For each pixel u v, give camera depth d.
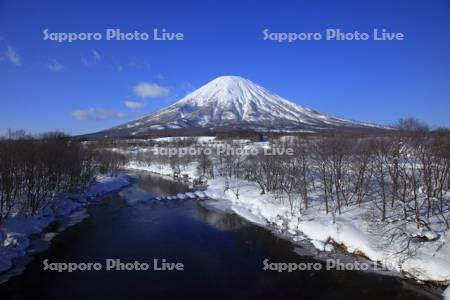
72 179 62.66
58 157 56.16
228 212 55.78
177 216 52.59
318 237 40.22
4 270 30.50
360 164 48.91
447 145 38.72
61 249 36.31
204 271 31.34
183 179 98.19
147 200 65.94
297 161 60.88
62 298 26.02
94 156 87.88
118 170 106.00
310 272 31.39
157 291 27.31
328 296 27.09
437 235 32.44
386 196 43.75
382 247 34.19
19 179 44.69
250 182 75.12
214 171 95.38
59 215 50.72
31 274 30.00
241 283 29.08
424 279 29.11
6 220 39.53
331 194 48.84
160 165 120.25
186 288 27.95
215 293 27.23
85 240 39.50
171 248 37.31
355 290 28.05
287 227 45.03
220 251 36.66
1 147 45.59
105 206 59.59
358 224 39.66
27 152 47.41
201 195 71.06
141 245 38.22
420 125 46.34
